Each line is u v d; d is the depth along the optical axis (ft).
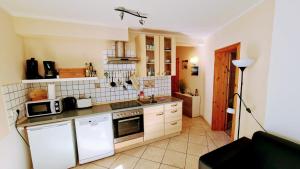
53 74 7.77
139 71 10.08
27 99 7.68
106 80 9.62
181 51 16.34
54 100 7.46
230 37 8.57
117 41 9.30
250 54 6.83
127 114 8.51
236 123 8.21
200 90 13.85
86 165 7.59
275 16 5.23
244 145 5.46
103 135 7.93
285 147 4.42
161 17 7.70
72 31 7.84
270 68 5.50
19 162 6.39
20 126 6.31
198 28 9.92
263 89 5.97
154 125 9.48
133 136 8.82
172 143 9.49
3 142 5.41
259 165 4.85
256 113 6.44
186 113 14.75
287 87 5.02
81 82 9.00
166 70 10.93
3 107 5.53
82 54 8.90
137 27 9.41
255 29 6.44
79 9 6.53
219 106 11.00
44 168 6.85
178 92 16.39
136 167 7.36
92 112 7.82
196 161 7.68
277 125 5.40
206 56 12.41
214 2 6.10
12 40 6.57
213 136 10.33
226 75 10.77
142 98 10.67
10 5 5.95
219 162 4.72
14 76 6.52
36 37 7.86
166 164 7.51
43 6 6.16
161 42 10.20
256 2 6.20
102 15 7.25
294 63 4.80
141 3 6.04
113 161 7.86
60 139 7.01
